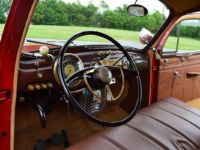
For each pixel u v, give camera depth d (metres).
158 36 2.21
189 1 1.87
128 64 1.73
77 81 1.40
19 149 1.69
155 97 2.41
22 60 1.44
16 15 1.06
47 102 1.65
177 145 1.49
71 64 1.49
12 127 1.22
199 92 3.09
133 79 2.24
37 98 1.62
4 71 1.11
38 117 1.85
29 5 1.05
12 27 1.07
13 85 1.16
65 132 1.93
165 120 1.75
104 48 1.82
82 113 1.27
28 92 1.54
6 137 1.22
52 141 1.84
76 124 2.03
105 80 1.33
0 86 1.12
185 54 2.67
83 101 1.56
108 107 2.25
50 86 1.56
